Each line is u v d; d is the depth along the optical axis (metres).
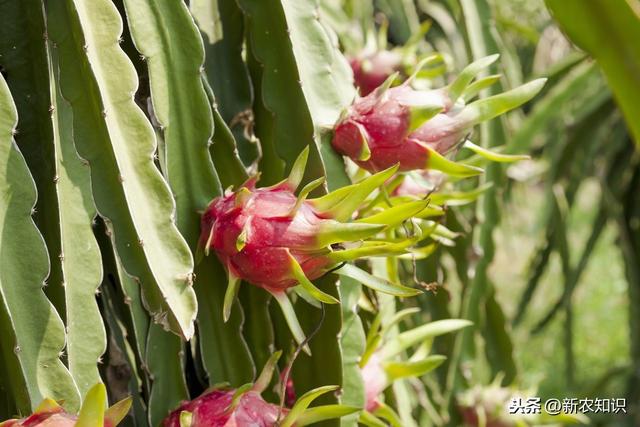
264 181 1.28
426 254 1.32
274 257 1.07
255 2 1.21
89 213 1.10
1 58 1.11
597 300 5.02
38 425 0.98
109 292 1.21
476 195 1.30
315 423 1.19
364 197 1.07
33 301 1.04
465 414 1.76
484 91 1.81
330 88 1.22
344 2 2.29
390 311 1.39
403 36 2.48
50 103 1.10
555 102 2.32
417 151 1.16
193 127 1.15
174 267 1.07
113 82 1.08
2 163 1.04
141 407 1.19
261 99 1.28
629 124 0.91
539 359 4.39
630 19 0.87
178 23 1.15
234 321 1.16
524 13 4.26
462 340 1.80
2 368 1.04
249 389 1.09
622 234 2.86
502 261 5.19
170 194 1.08
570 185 2.87
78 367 1.08
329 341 1.19
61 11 1.09
